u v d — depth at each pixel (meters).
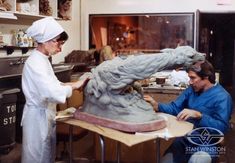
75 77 4.79
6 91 3.46
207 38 6.28
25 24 4.58
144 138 2.04
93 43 6.27
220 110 2.40
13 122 3.64
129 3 6.10
